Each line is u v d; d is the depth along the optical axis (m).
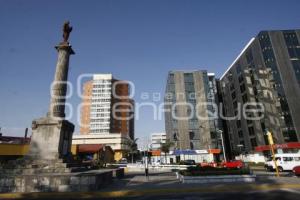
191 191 16.39
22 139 76.31
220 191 16.30
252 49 74.31
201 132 87.19
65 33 27.81
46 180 17.50
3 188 17.38
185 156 79.88
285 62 65.25
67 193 16.34
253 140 73.62
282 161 32.84
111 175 22.73
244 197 13.58
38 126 23.28
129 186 19.50
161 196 15.06
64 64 26.34
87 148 71.25
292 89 62.81
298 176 25.16
